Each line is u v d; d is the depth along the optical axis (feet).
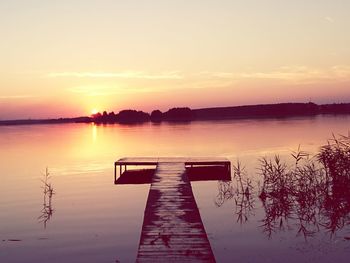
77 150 143.64
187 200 43.60
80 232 41.50
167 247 29.32
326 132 187.42
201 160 76.23
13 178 81.20
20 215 49.37
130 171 87.66
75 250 36.09
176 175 59.98
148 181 74.28
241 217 45.42
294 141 144.97
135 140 185.37
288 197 53.21
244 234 39.11
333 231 39.14
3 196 62.03
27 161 112.27
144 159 78.89
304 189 53.62
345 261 31.63
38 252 35.81
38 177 81.92
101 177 80.23
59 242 38.42
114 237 39.58
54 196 61.21
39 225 44.55
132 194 61.67
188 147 138.21
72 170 91.66
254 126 281.74
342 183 50.67
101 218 47.09
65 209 52.21
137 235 40.11
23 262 33.58
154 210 39.40
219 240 37.45
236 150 122.31
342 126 236.02
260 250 34.55
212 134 205.16
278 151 114.73
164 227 33.99
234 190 61.00
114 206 53.42
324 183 54.19
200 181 69.82
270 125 286.05
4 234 41.45
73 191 65.21
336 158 53.11
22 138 243.40
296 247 35.09
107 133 276.41
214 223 43.29
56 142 193.26
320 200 50.29
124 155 121.08
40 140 215.72
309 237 37.63
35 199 59.21
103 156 120.88
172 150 129.90
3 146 173.37
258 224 42.39
